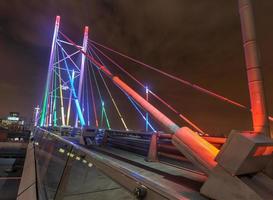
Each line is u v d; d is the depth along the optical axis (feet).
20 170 108.78
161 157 24.27
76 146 13.00
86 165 10.47
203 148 10.10
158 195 5.83
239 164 8.25
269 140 8.87
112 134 42.47
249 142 8.07
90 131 41.91
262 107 11.42
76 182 11.10
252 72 11.96
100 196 9.67
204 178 15.07
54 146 22.22
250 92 12.01
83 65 130.11
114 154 27.78
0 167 116.67
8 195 70.95
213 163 9.41
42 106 149.69
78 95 125.59
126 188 6.97
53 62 137.39
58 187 13.33
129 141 33.09
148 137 32.35
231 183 8.47
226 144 8.78
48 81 136.56
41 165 29.30
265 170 9.70
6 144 158.51
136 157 25.64
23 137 228.43
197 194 11.28
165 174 16.53
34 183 25.36
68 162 13.16
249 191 7.93
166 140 24.59
